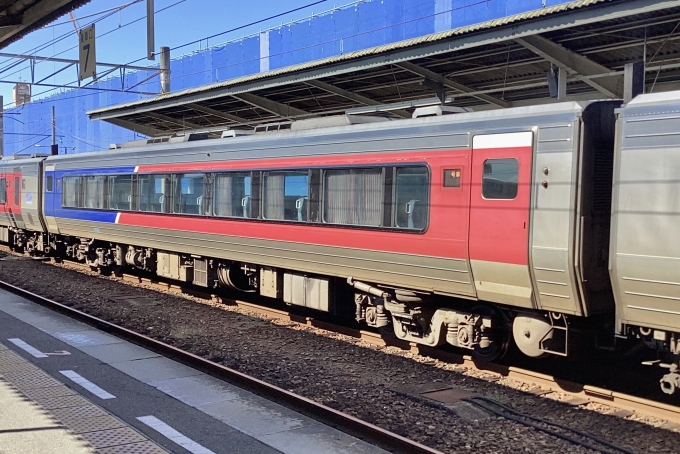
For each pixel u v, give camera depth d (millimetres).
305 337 9148
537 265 6242
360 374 7312
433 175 7180
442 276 7277
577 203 5926
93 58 13820
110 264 14992
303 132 8977
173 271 12508
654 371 7395
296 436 5195
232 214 10281
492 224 6598
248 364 7680
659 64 10648
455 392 6691
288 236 9188
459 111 7805
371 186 7941
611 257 5742
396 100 14711
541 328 6668
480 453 5043
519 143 6352
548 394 6648
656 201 5402
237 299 12430
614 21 8797
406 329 8148
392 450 4984
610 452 5078
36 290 12875
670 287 5352
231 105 16922
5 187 19297
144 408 5777
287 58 30703
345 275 8625
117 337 8664
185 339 8977
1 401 5746
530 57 10969
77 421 5309
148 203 12430
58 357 7457
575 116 5934
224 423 5445
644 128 5512
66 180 15609
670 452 5156
